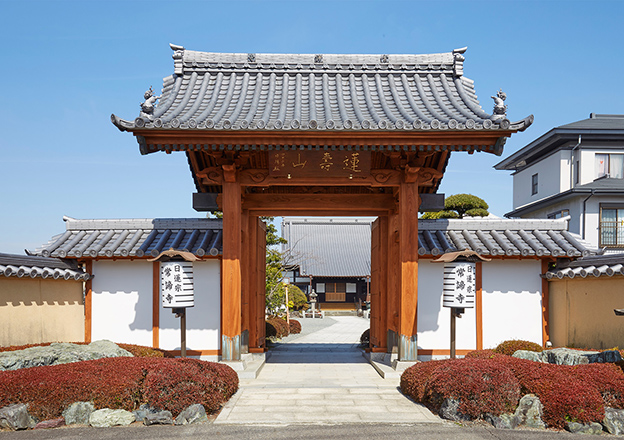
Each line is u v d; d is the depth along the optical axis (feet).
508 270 41.22
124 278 40.37
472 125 31.53
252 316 44.75
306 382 33.22
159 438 21.63
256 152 37.60
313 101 37.40
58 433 22.06
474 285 32.17
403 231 36.27
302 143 32.91
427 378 27.20
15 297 33.22
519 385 24.84
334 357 47.80
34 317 34.86
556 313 40.34
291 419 24.48
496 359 27.61
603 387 24.20
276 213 44.73
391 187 42.52
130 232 42.68
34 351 29.27
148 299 40.11
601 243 81.20
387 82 41.65
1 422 22.36
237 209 36.81
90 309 40.16
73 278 38.40
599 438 21.94
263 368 40.01
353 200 42.60
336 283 164.04
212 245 40.27
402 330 35.83
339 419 24.52
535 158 97.35
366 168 36.06
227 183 36.86
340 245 170.81
